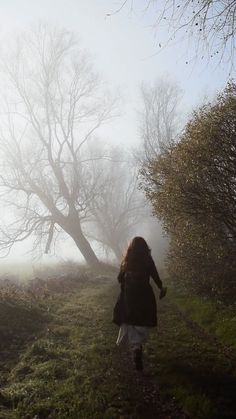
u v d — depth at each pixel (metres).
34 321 10.54
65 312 11.83
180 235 11.02
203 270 10.97
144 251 7.74
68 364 7.33
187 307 11.16
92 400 5.83
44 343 8.49
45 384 6.46
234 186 9.43
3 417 5.45
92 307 12.65
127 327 7.40
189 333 9.10
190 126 10.41
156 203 11.28
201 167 9.50
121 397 6.04
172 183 10.16
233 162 9.30
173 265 13.32
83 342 8.77
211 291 10.84
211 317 9.73
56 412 5.59
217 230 9.75
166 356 7.71
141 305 7.31
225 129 9.34
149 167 11.88
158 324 10.09
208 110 10.16
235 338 8.05
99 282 19.89
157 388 6.41
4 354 8.21
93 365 7.27
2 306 10.87
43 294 14.51
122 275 7.82
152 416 5.56
